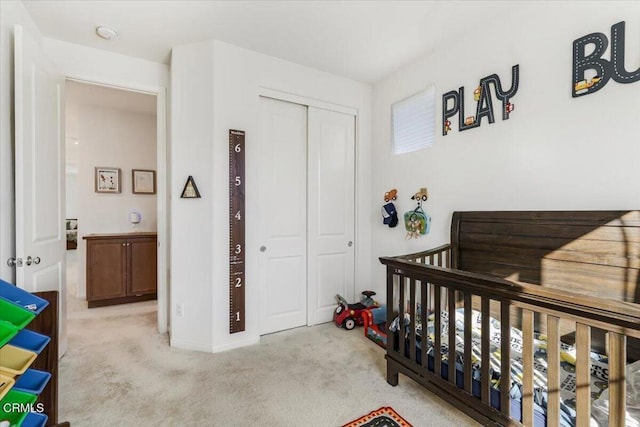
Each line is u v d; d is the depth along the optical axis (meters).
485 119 2.25
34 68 1.97
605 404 1.20
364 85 3.35
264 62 2.73
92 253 3.63
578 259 1.71
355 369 2.22
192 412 1.74
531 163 1.98
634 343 1.49
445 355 1.74
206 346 2.51
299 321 3.05
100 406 1.78
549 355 1.20
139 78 2.77
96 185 4.03
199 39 2.48
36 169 1.99
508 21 2.10
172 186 2.59
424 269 1.71
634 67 1.56
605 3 1.65
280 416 1.71
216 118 2.49
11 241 1.88
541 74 1.93
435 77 2.66
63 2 2.00
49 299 1.71
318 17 2.20
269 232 2.87
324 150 3.16
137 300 3.94
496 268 2.12
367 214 3.42
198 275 2.53
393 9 2.10
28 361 1.29
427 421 1.67
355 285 3.36
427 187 2.73
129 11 2.11
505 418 1.36
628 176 1.58
